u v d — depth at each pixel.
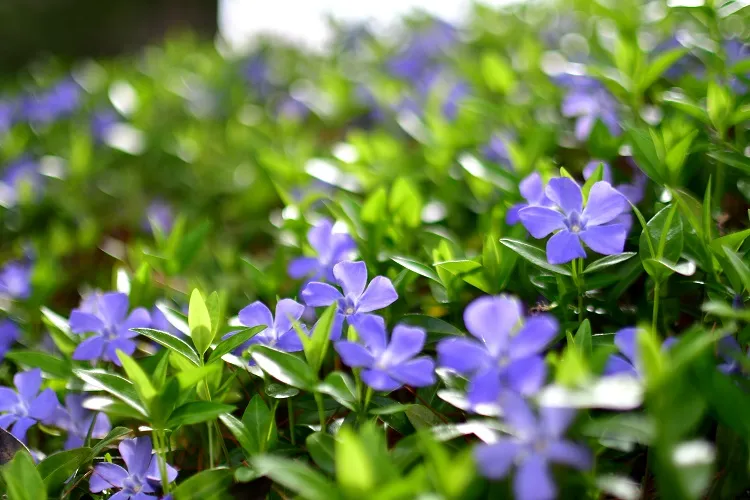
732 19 0.57
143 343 0.46
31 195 0.67
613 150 0.47
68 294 0.59
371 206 0.44
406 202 0.46
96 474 0.37
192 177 0.76
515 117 0.58
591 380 0.30
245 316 0.37
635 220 0.43
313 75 1.02
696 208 0.39
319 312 0.42
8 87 1.08
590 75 0.52
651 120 0.50
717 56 0.48
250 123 0.82
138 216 0.69
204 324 0.36
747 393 0.33
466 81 0.73
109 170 0.80
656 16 0.65
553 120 0.58
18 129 0.86
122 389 0.36
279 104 0.97
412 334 0.33
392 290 0.37
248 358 0.38
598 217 0.36
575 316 0.40
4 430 0.38
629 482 0.35
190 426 0.41
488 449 0.29
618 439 0.33
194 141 0.78
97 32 1.66
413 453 0.33
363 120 0.84
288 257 0.49
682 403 0.30
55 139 0.85
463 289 0.42
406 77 0.89
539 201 0.39
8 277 0.52
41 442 0.44
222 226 0.67
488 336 0.31
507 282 0.42
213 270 0.54
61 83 0.96
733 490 0.34
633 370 0.32
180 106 0.92
